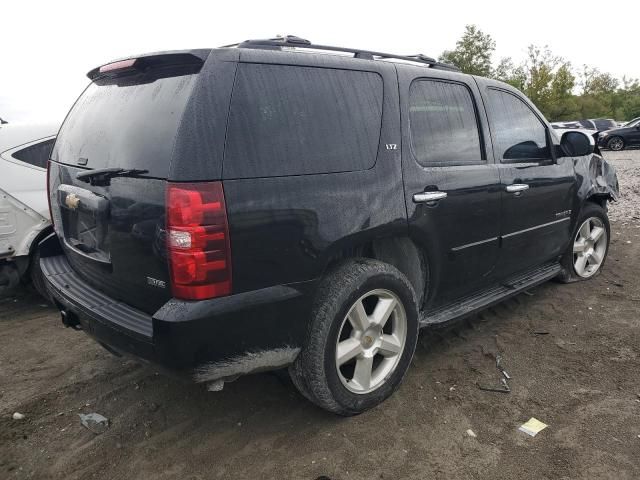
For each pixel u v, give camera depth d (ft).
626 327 13.12
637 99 171.32
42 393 10.61
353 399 9.19
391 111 9.75
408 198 9.70
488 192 11.53
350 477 8.00
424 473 8.05
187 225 7.04
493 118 12.29
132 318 8.10
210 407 9.95
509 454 8.43
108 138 8.64
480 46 131.64
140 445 8.87
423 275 10.73
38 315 15.16
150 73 8.43
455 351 12.09
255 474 8.11
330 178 8.52
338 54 9.59
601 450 8.45
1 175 14.55
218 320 7.36
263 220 7.66
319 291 8.65
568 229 15.12
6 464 8.46
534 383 10.59
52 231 15.12
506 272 13.01
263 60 8.14
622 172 43.11
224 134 7.41
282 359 8.33
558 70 125.59
